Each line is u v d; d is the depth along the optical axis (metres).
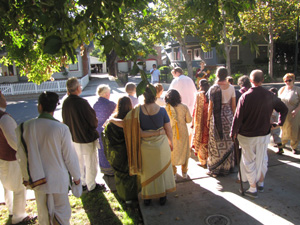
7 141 3.06
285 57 27.44
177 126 4.21
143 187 3.60
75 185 2.92
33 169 2.56
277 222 3.20
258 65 25.31
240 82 4.89
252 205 3.58
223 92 4.29
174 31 17.84
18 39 4.04
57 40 2.23
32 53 4.17
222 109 4.33
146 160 3.49
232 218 3.32
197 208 3.59
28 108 14.75
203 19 3.54
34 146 2.58
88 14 2.40
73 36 2.93
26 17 3.28
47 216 2.73
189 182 4.36
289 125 5.19
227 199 3.76
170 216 3.44
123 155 3.74
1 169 3.24
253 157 3.62
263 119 3.45
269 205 3.56
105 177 4.80
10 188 3.31
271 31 21.05
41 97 2.70
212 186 4.18
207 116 4.71
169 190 3.63
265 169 3.77
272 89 5.36
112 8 2.59
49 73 4.70
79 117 3.87
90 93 18.03
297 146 5.53
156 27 16.94
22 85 20.95
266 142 3.57
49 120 2.67
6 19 3.44
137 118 3.43
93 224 3.43
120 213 3.67
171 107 4.18
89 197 4.09
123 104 3.72
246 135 3.54
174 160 4.29
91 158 4.12
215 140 4.38
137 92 2.26
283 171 4.55
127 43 2.35
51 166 2.63
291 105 5.12
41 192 2.64
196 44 27.81
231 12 3.26
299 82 19.45
